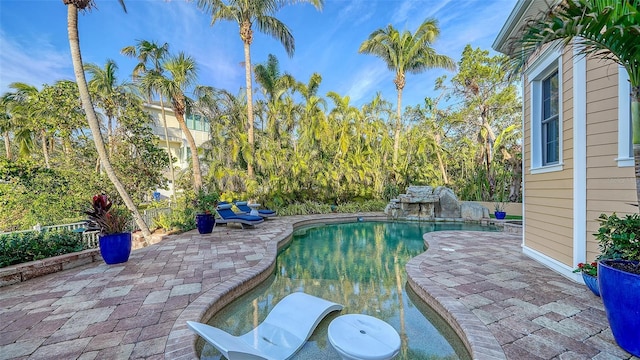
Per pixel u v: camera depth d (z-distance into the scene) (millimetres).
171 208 9406
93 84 11242
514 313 2832
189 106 11859
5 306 3168
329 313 3391
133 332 2613
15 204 7535
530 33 2209
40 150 15602
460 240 6781
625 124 3217
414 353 2637
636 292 2055
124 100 11781
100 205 4996
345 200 14750
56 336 2545
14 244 4141
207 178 12141
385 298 3992
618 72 3279
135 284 3842
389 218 12602
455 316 2785
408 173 15359
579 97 3643
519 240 6777
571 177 3848
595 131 3506
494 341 2340
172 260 5062
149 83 10555
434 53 15422
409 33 14906
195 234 7766
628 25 1835
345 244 7867
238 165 12484
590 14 1918
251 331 2836
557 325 2588
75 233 5184
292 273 5266
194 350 2361
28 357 2242
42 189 8156
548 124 4734
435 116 19078
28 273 4055
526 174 5246
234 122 14250
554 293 3338
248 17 12203
